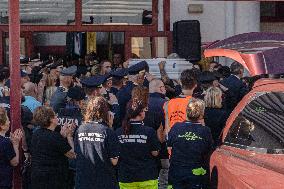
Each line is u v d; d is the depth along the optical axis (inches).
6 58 583.5
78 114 288.4
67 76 333.4
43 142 255.9
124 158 247.3
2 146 249.8
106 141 230.2
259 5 676.7
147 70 363.3
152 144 246.8
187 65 471.5
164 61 446.0
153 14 602.2
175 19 682.2
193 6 679.7
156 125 314.3
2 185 251.0
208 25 684.7
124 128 246.8
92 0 644.7
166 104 293.4
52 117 259.4
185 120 258.2
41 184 255.0
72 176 283.9
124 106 338.0
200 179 235.3
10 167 254.1
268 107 216.7
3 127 251.8
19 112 273.4
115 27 598.5
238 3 669.9
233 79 381.7
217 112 281.4
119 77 361.7
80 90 302.4
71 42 872.3
